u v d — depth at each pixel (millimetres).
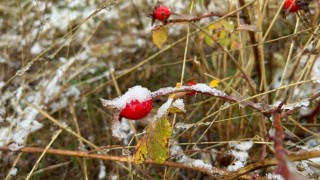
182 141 345
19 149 280
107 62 439
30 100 382
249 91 317
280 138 168
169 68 427
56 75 399
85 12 462
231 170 240
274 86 366
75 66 423
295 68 316
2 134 337
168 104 214
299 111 338
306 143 318
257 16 340
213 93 216
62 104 384
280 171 154
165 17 291
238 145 258
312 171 260
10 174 306
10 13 439
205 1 363
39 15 396
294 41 316
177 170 312
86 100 393
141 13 476
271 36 391
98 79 428
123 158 259
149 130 211
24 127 343
